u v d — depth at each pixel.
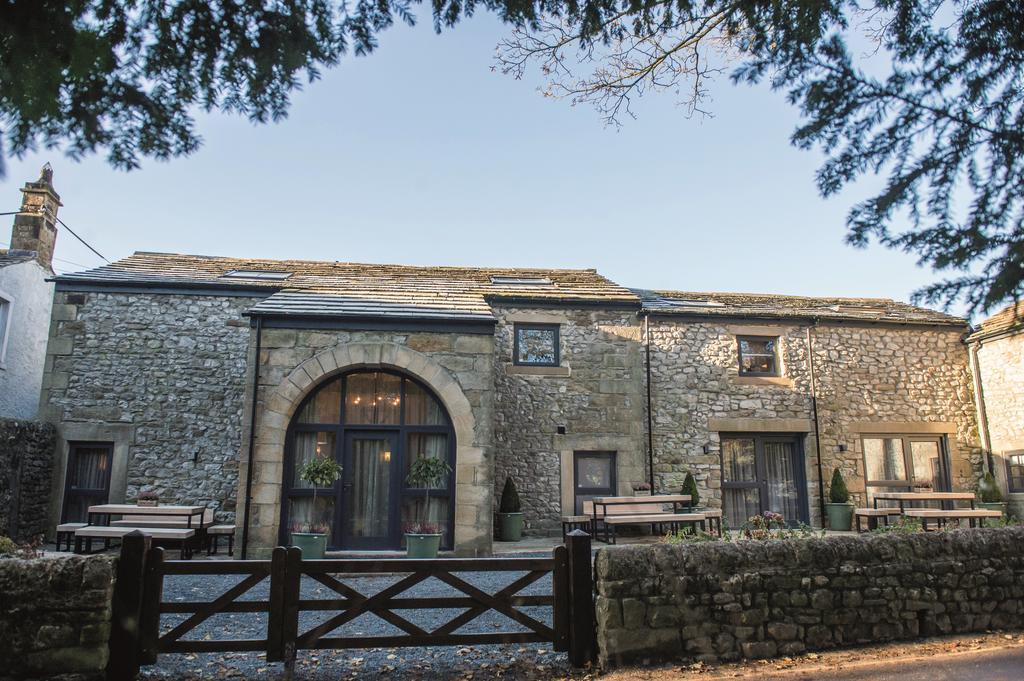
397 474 8.71
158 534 7.66
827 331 12.22
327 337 8.73
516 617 4.53
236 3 2.82
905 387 12.23
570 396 11.08
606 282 12.84
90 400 10.37
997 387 11.88
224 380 10.71
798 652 4.57
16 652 4.01
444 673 4.36
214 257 13.16
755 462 11.76
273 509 8.18
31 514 9.53
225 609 4.34
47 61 2.57
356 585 7.08
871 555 4.87
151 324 10.76
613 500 9.45
